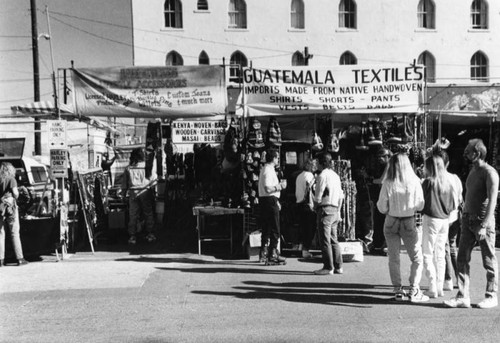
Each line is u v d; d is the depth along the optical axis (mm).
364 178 9891
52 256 9758
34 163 14047
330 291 6910
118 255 9797
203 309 6141
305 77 9945
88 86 9930
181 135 12320
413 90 9953
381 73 9938
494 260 5969
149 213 11031
